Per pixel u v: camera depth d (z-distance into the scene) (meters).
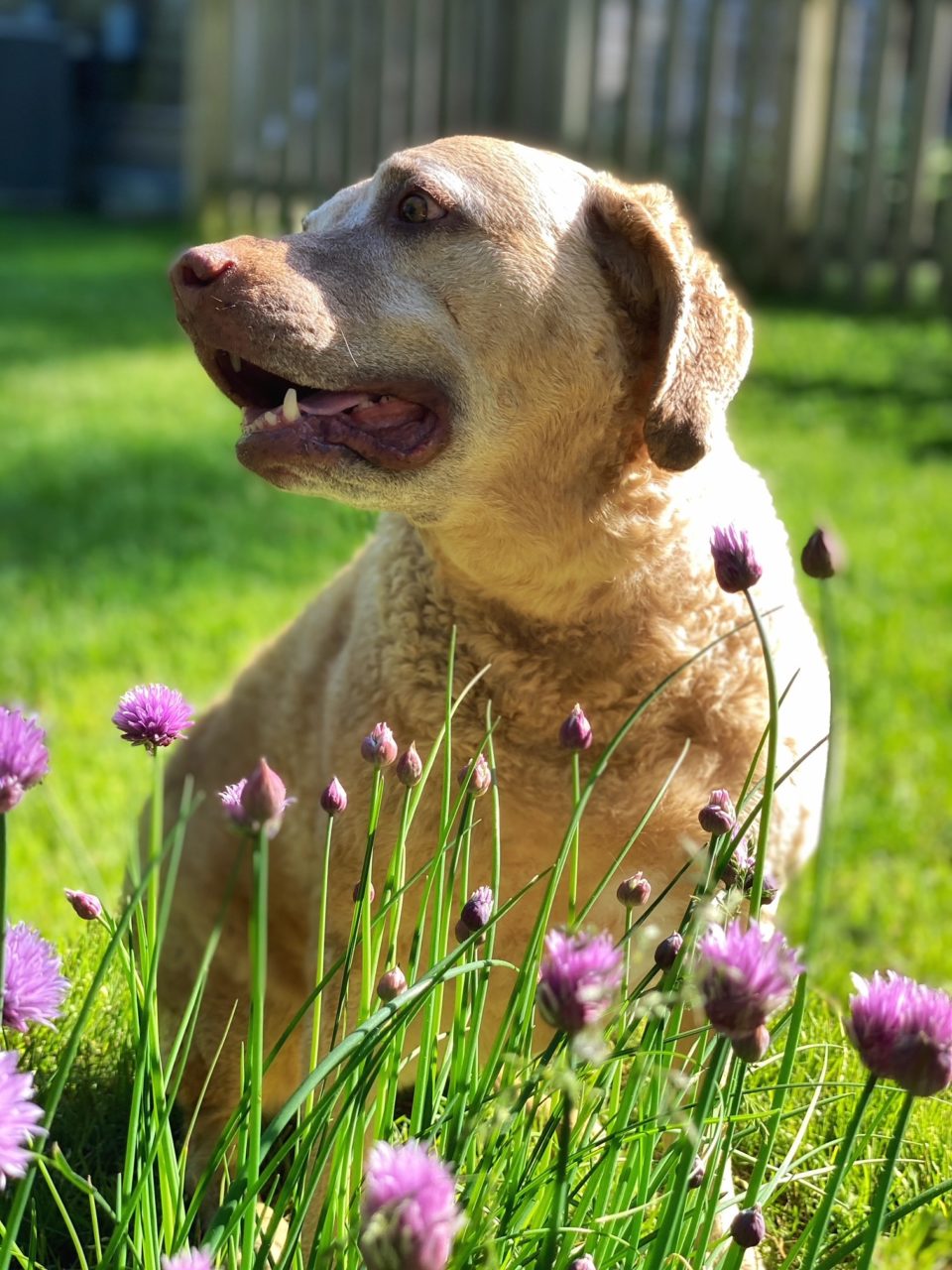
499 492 0.87
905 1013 0.53
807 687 0.93
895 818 1.33
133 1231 0.70
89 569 1.97
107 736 1.48
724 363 0.87
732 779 0.88
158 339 3.49
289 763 1.02
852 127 3.88
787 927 1.14
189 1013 0.62
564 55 3.93
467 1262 0.61
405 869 0.88
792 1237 0.82
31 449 2.56
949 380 2.97
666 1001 0.58
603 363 0.87
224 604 1.83
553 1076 0.58
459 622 0.90
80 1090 0.90
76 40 6.26
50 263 4.52
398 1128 0.74
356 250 0.87
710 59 3.74
